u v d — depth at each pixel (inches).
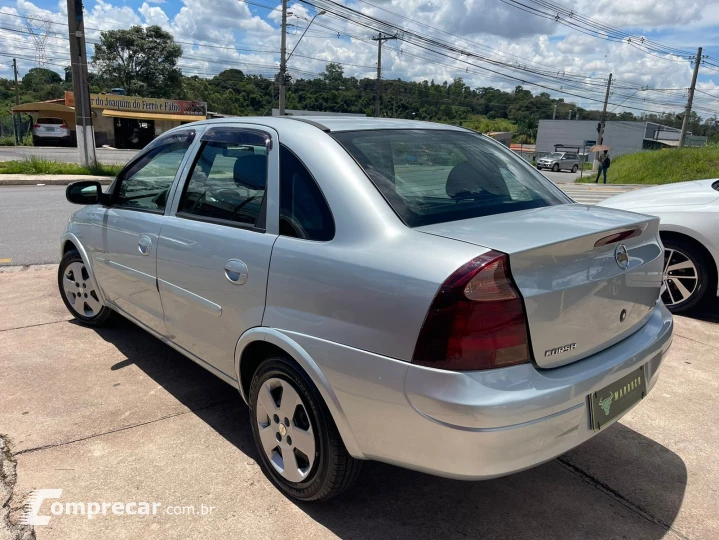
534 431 79.2
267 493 105.9
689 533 97.3
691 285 197.8
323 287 90.8
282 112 1101.1
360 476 112.9
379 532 96.4
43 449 117.5
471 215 98.4
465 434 76.6
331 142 103.0
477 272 77.2
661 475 113.6
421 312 79.1
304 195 99.9
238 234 108.7
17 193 541.0
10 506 100.5
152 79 2333.9
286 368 98.3
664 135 2952.8
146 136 1621.6
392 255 85.0
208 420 131.0
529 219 96.9
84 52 711.1
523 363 80.4
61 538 93.6
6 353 164.2
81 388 144.7
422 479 112.0
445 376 77.3
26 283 233.5
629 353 95.7
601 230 89.6
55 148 1349.7
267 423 107.2
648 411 138.6
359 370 85.7
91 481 107.9
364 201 92.7
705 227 189.2
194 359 128.1
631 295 98.7
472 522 99.4
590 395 87.0
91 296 178.7
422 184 101.3
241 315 106.7
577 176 1605.6
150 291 136.3
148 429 126.5
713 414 137.1
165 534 94.8
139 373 154.0
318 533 95.9
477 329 77.1
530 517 100.9
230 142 120.0
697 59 1531.7
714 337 184.7
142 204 144.6
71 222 179.0
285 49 1082.1
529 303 79.5
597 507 103.8
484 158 120.6
